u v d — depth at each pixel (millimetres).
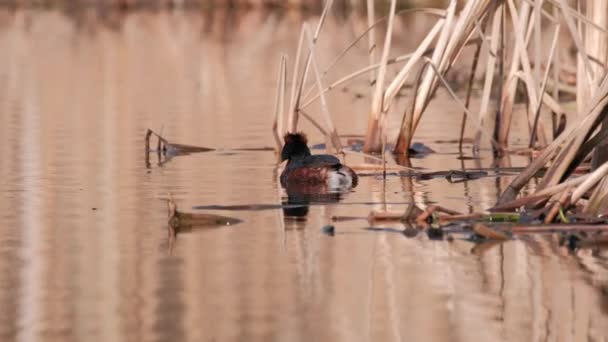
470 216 12414
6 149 19031
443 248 11211
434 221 12414
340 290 9711
